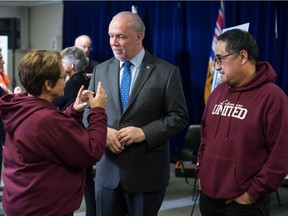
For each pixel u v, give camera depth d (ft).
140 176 6.34
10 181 4.75
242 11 13.82
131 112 6.31
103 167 6.55
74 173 4.83
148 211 6.50
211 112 5.69
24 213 4.61
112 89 6.51
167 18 15.76
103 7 17.67
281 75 13.30
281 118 4.94
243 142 5.13
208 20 14.94
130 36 6.20
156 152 6.45
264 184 5.00
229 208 5.37
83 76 9.82
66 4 19.51
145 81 6.36
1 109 4.74
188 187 13.35
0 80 9.48
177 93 6.42
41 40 23.66
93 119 4.99
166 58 15.94
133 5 16.65
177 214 10.94
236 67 5.20
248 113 5.14
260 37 13.34
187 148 13.10
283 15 12.97
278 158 4.94
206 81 13.97
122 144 6.17
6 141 4.90
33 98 4.66
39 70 4.58
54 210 4.63
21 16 24.16
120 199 6.63
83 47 14.83
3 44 11.40
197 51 15.33
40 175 4.55
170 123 6.28
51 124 4.48
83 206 11.32
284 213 11.12
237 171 5.18
